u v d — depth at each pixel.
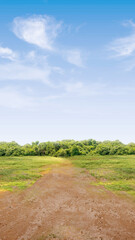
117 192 9.13
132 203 7.61
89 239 4.91
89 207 7.15
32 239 4.91
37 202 7.70
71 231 5.30
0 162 20.19
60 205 7.36
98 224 5.75
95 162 19.83
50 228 5.48
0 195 8.59
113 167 16.64
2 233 5.21
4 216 6.31
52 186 10.38
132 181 11.62
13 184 10.71
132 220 6.07
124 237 5.03
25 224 5.73
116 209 6.97
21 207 7.13
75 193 9.00
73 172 14.95
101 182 11.44
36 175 13.41
